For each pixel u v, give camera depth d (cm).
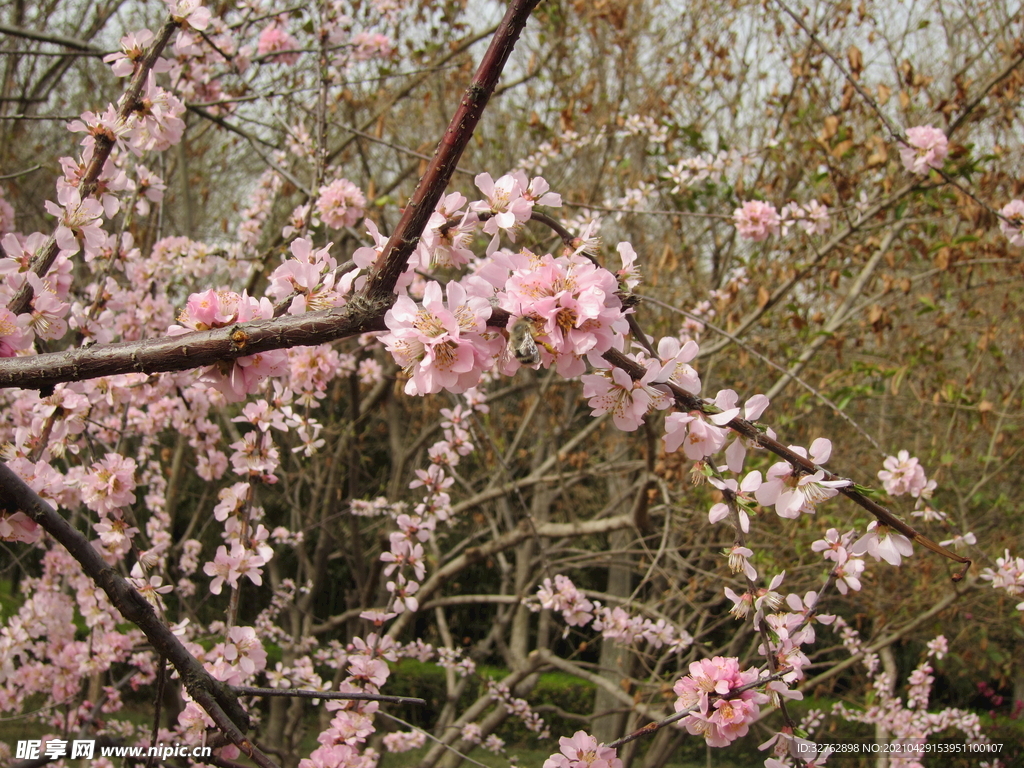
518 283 118
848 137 401
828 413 572
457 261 150
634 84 644
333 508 684
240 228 403
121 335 348
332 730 238
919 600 545
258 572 213
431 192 110
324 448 685
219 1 478
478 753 620
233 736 126
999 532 553
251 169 748
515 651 675
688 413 141
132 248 266
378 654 255
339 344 534
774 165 533
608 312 115
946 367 584
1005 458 584
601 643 746
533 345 115
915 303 532
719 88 588
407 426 773
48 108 632
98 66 656
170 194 665
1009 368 679
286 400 238
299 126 433
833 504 493
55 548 360
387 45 455
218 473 351
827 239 518
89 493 217
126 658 430
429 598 607
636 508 451
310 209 289
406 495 703
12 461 178
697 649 477
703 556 474
